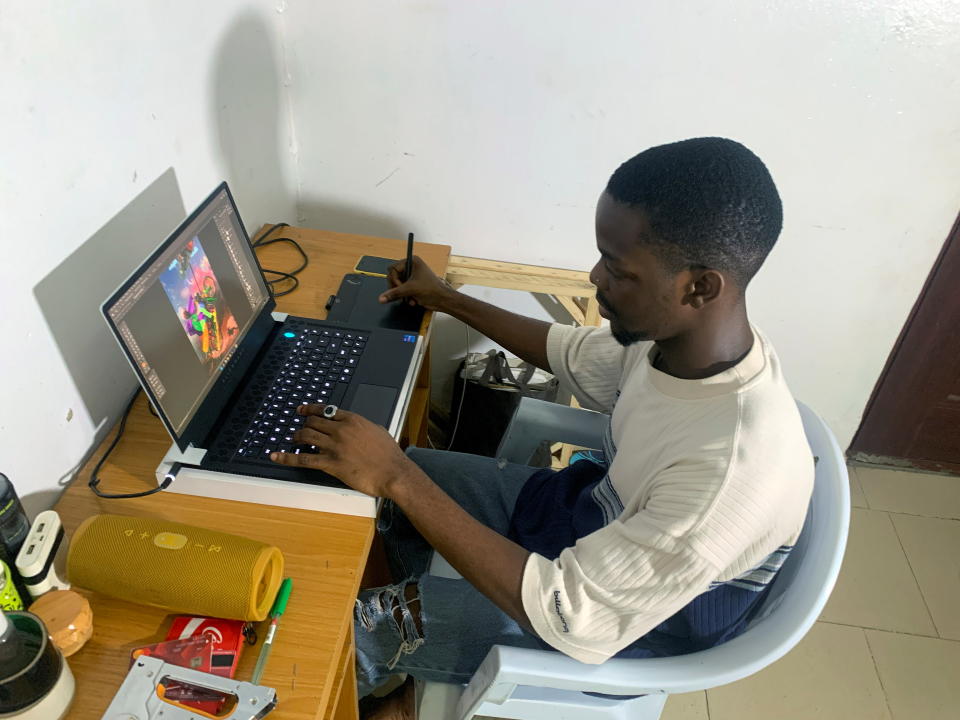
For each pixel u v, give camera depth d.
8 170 0.72
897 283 1.57
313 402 0.93
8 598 0.62
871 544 1.73
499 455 1.20
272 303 1.08
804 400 1.82
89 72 0.83
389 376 0.99
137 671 0.63
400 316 1.15
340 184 1.58
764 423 0.71
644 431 0.82
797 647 1.50
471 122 1.47
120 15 0.87
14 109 0.72
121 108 0.90
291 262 1.28
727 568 0.74
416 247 1.36
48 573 0.68
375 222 1.64
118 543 0.69
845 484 0.83
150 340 0.77
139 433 0.92
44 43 0.75
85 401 0.89
